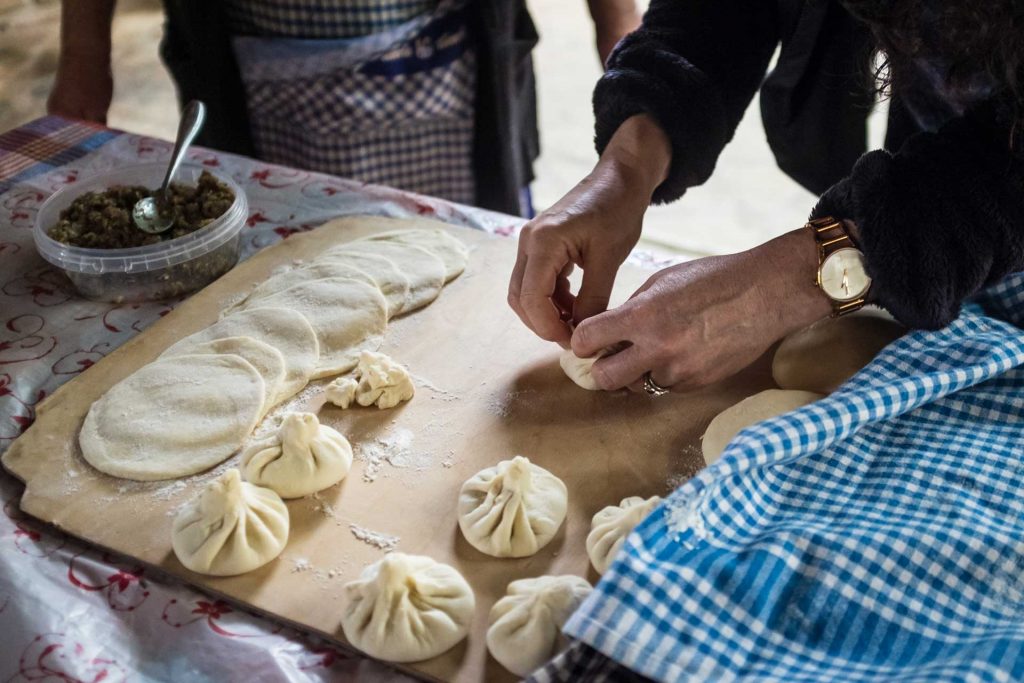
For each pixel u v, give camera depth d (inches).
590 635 34.1
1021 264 45.2
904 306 44.1
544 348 57.0
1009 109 42.3
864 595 37.1
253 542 41.9
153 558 42.3
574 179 175.8
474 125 93.6
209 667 37.9
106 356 55.3
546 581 39.4
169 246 59.4
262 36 87.0
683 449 49.4
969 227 43.3
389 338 57.8
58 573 42.0
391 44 84.7
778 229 163.3
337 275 60.9
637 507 42.3
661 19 60.4
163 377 52.5
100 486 46.5
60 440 49.3
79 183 65.8
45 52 181.9
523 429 50.8
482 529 42.8
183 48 90.4
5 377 54.4
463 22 87.4
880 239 44.0
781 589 37.0
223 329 56.4
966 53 40.6
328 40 85.0
